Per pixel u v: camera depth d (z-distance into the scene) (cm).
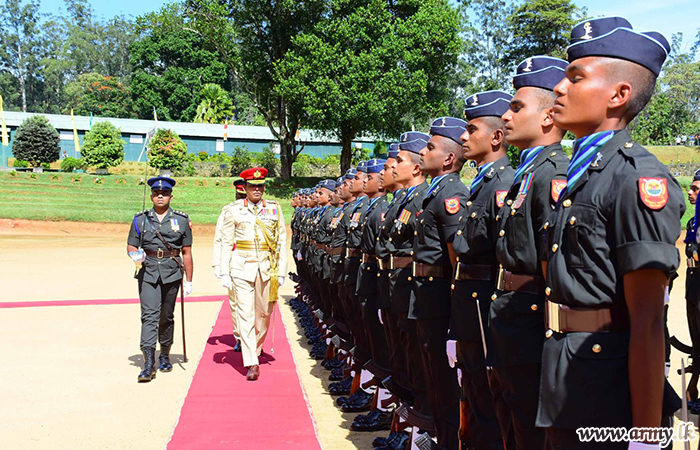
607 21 233
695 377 558
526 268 276
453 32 3056
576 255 227
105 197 3203
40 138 3884
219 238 767
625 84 228
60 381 632
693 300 550
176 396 587
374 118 2933
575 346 225
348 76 2839
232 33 3216
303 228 1064
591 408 220
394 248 454
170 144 3778
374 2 2886
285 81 2916
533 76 306
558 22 4134
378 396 506
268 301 712
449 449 388
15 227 2719
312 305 887
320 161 4259
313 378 664
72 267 1647
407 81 2875
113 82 6838
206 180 3522
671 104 5797
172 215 693
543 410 233
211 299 1189
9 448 455
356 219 631
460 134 415
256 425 498
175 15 3169
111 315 999
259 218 700
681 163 4312
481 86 5156
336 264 692
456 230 377
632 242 207
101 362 711
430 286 395
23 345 787
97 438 475
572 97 238
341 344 647
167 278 675
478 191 350
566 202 236
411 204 452
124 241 2459
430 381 402
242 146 4684
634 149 221
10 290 1255
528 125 304
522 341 271
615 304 221
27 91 8388
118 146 3812
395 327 484
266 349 794
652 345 204
